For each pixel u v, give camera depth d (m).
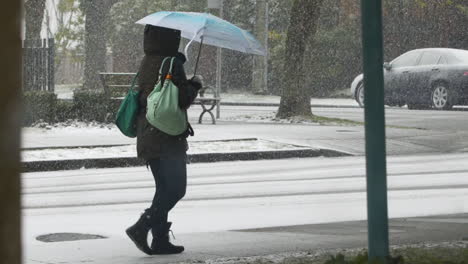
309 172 22.42
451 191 18.45
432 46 59.03
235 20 63.41
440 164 24.09
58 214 15.53
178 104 10.98
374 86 7.39
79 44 67.38
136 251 11.70
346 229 13.20
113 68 65.12
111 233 13.41
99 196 18.05
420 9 58.66
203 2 62.25
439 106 44.44
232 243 12.05
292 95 36.91
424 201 16.84
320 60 58.81
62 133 30.23
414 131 31.55
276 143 27.47
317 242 11.88
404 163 24.38
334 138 29.12
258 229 13.39
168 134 11.05
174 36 11.42
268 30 63.19
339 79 59.59
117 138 28.39
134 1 64.44
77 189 19.27
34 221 14.62
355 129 32.16
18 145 3.75
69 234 13.27
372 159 7.47
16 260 3.76
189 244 12.05
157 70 11.16
